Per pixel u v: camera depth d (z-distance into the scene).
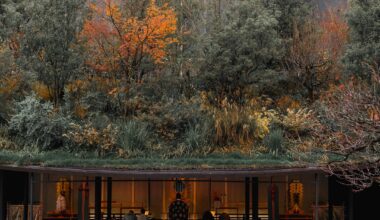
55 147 23.33
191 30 27.38
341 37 27.67
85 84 25.48
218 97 26.20
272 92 27.33
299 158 21.02
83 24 25.62
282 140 23.03
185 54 26.75
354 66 24.80
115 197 26.09
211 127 23.55
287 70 27.80
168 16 24.98
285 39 28.06
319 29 28.14
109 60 25.33
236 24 26.70
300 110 24.84
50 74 25.55
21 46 25.56
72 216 25.23
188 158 21.80
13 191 24.56
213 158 21.92
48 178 24.64
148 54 25.48
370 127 16.86
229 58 26.31
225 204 26.14
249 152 22.77
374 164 19.25
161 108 24.33
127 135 22.72
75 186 25.86
